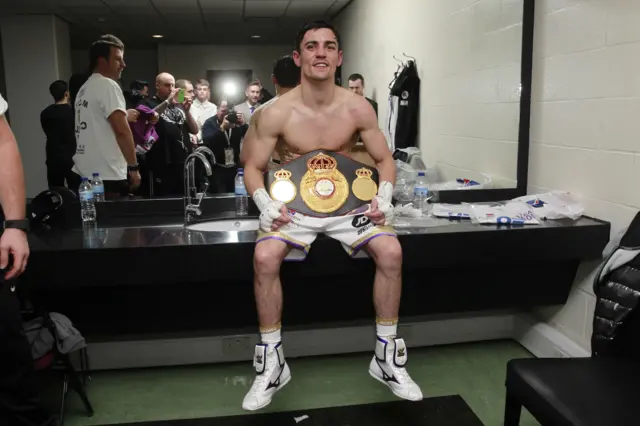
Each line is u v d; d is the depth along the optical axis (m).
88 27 2.19
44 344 1.71
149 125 2.38
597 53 2.10
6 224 1.45
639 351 1.64
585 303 2.27
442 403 2.04
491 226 2.13
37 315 1.82
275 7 2.38
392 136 2.71
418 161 2.75
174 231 2.13
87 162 2.32
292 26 2.41
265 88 2.42
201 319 2.12
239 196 2.48
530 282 2.34
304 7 2.42
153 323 2.09
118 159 2.37
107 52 2.25
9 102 2.06
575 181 2.27
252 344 2.34
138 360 2.29
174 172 2.45
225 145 2.45
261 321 1.76
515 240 2.07
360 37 2.55
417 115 2.71
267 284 1.74
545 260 2.11
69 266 1.82
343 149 1.95
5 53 2.03
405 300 2.26
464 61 2.67
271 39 2.39
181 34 2.32
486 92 2.66
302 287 2.17
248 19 2.34
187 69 2.35
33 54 2.06
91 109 2.28
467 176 2.76
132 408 2.02
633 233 1.73
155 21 2.25
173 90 2.36
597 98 2.11
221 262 1.90
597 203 2.16
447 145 2.76
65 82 2.16
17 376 1.47
